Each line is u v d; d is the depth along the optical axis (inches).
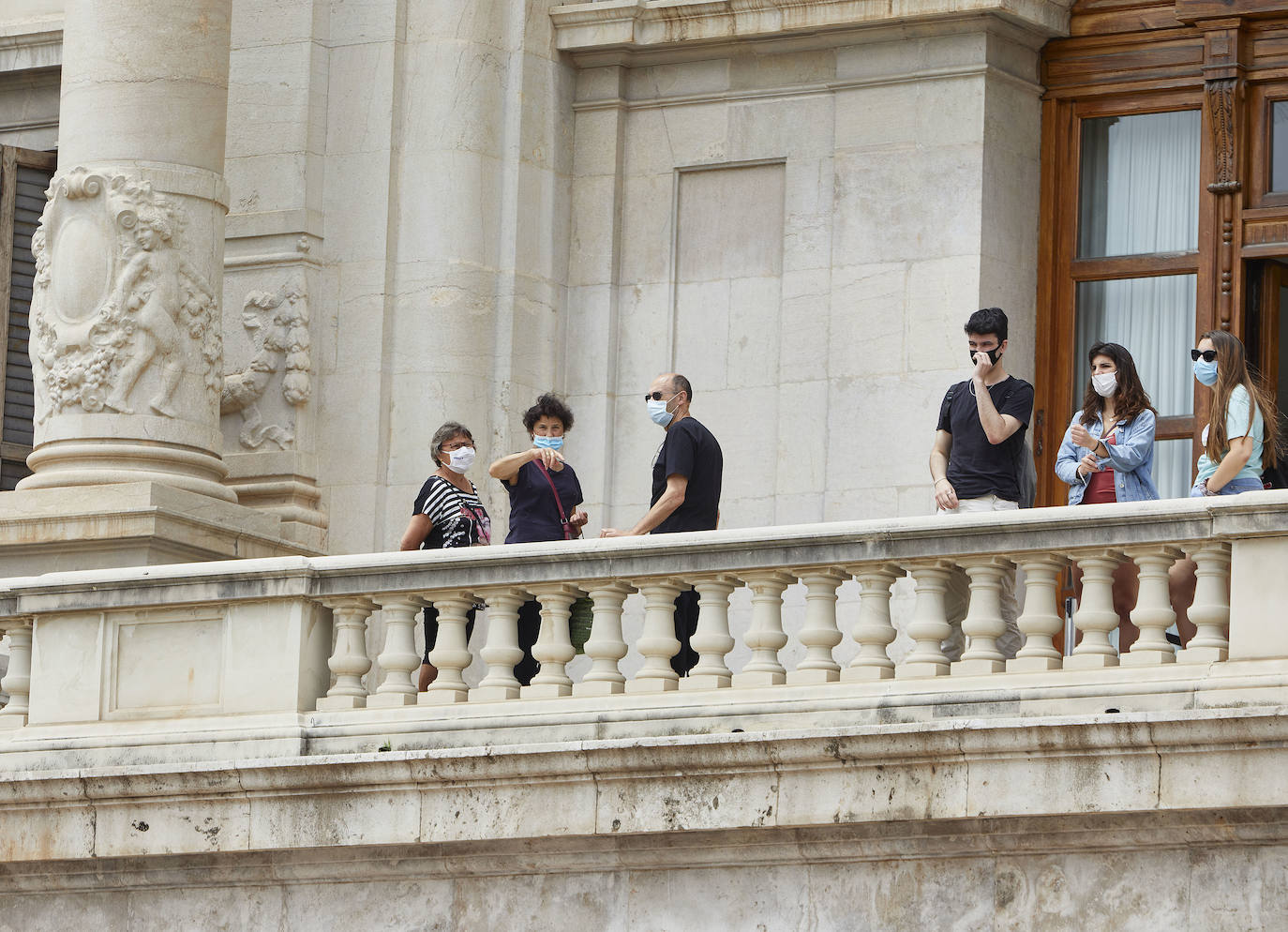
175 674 1147.9
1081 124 1400.1
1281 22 1346.0
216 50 1381.6
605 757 1037.8
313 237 1439.5
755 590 1060.5
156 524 1296.8
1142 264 1371.8
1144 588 989.2
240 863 1113.4
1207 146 1354.6
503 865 1071.6
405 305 1423.5
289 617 1129.4
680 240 1446.9
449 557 1104.2
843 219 1400.1
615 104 1457.9
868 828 1007.0
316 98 1450.5
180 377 1348.4
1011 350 1369.3
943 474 1088.2
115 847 1125.7
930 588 1026.1
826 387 1393.9
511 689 1093.1
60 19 1536.7
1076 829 977.5
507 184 1434.5
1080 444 1074.7
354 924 1096.8
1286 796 932.6
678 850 1042.1
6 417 1489.9
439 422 1406.3
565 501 1171.3
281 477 1417.3
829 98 1414.9
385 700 1110.4
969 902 997.8
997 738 975.0
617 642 1075.9
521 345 1425.9
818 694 1025.5
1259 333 1348.4
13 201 1505.9
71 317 1348.4
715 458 1125.7
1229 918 954.1
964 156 1370.6
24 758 1157.1
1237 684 952.3
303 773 1088.2
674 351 1438.2
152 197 1350.9
